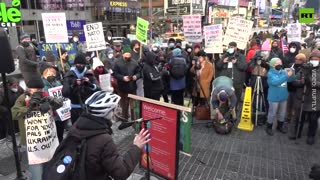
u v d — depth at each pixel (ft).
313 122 20.17
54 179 7.39
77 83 16.74
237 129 23.53
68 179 7.43
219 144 20.61
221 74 26.50
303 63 21.30
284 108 22.34
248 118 23.41
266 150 19.63
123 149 19.13
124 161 8.12
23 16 124.26
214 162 17.83
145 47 30.04
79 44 38.29
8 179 15.69
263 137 21.93
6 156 18.34
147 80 23.98
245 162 17.87
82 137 7.66
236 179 15.88
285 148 19.99
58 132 17.78
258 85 24.77
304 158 18.49
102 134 7.77
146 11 231.91
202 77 26.18
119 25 184.55
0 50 12.96
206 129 23.63
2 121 20.42
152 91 24.11
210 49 29.01
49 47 34.76
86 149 7.57
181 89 26.00
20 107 13.76
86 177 7.53
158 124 13.39
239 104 28.89
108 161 7.64
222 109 22.79
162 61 30.12
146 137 8.96
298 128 21.35
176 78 25.46
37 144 13.12
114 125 23.63
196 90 27.02
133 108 14.64
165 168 13.55
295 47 29.73
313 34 64.13
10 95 19.42
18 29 120.98
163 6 226.79
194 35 33.55
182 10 211.41
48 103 13.41
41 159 13.23
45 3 134.41
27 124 13.01
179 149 13.17
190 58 30.25
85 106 8.02
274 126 24.27
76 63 17.25
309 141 20.57
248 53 33.37
